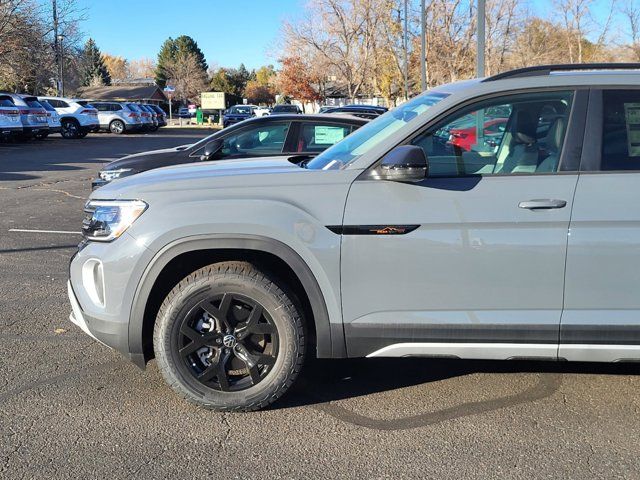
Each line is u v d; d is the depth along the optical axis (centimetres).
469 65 3625
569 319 336
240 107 4638
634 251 327
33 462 311
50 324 504
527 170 340
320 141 771
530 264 331
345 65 4400
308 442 333
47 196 1188
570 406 373
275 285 347
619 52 3519
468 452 324
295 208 339
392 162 325
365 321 343
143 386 395
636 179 330
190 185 352
